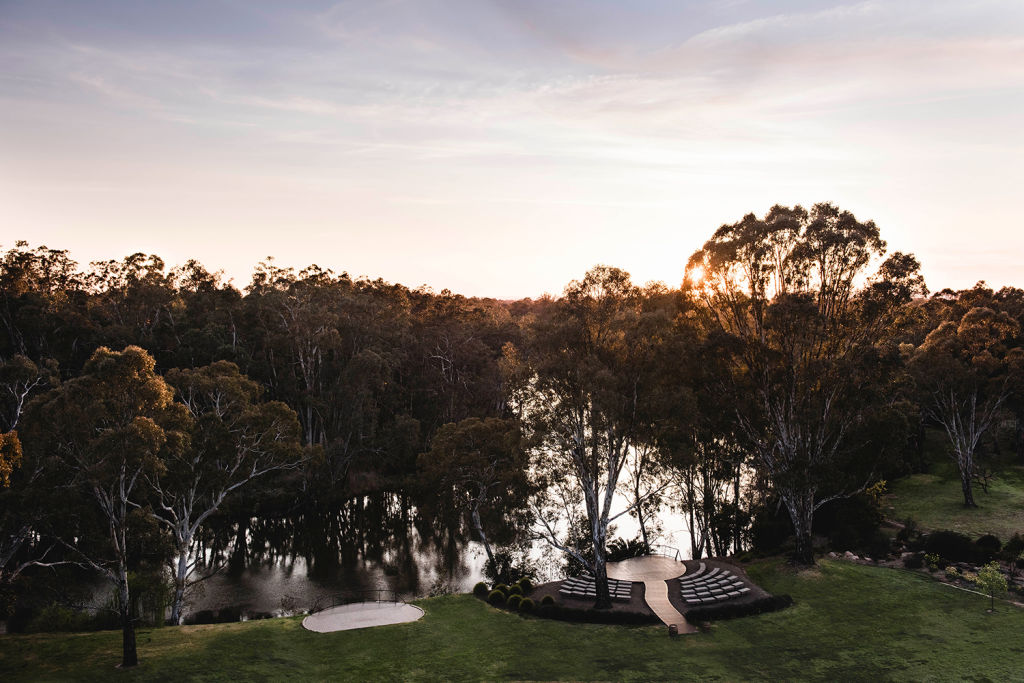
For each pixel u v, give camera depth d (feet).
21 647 108.06
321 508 240.73
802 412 144.36
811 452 148.15
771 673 98.94
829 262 140.97
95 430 108.78
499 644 112.68
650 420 129.39
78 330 264.31
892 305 140.36
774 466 147.33
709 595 132.77
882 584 132.77
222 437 142.31
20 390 162.20
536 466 132.87
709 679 97.50
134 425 102.58
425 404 307.17
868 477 156.15
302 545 203.10
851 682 94.73
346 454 252.62
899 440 148.97
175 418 123.44
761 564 151.43
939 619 115.34
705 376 143.74
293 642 113.60
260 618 146.30
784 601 126.11
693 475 178.19
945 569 139.54
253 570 180.34
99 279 305.94
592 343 130.72
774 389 145.79
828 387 144.36
